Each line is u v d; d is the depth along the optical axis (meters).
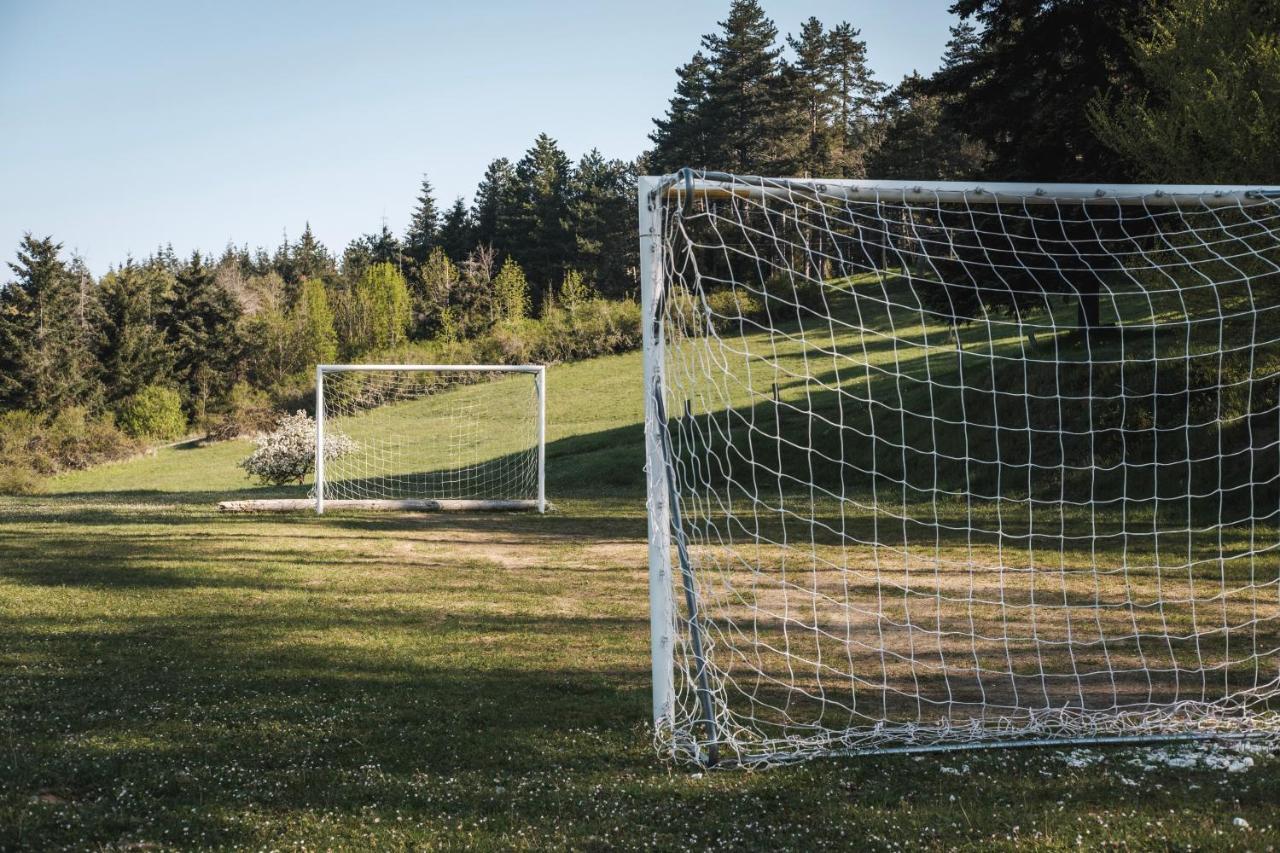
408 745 5.42
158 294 68.56
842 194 6.33
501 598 10.20
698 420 26.05
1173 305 16.20
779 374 29.70
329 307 66.38
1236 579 10.57
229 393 60.44
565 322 52.53
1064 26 22.30
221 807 4.48
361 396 42.56
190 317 62.34
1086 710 6.10
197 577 11.58
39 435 44.34
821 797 4.67
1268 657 7.41
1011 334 27.98
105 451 43.69
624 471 26.39
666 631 5.79
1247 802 4.57
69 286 62.22
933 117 52.84
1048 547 12.94
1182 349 17.98
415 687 6.64
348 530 16.61
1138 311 24.70
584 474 26.77
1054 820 4.33
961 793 4.73
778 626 8.75
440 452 33.47
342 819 4.37
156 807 4.48
